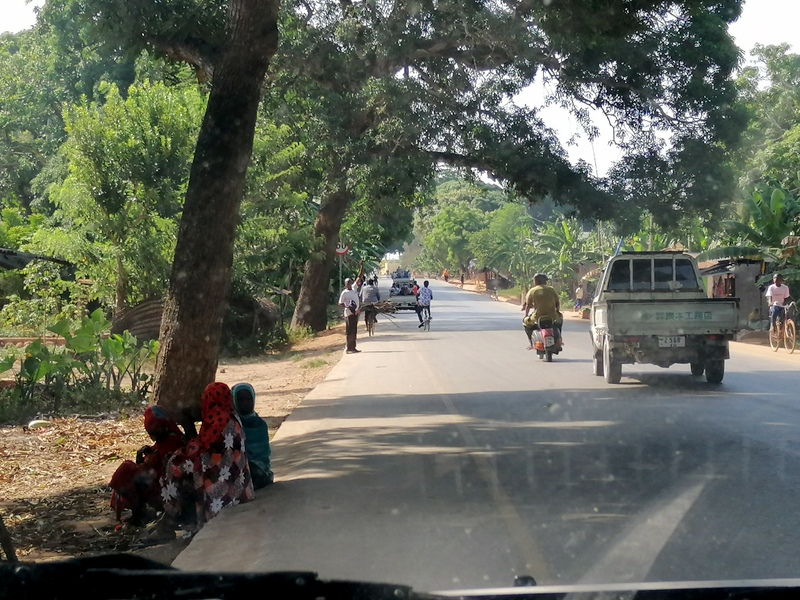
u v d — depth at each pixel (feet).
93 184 79.71
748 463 27.63
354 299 79.71
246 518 22.16
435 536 19.88
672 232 89.04
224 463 23.26
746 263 101.40
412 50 71.41
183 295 32.99
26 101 142.10
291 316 138.51
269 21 33.30
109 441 39.22
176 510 23.41
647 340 48.06
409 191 88.58
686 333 47.75
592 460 28.60
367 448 32.09
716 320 47.78
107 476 32.22
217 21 44.29
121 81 135.85
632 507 22.31
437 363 66.59
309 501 23.84
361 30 72.43
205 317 32.99
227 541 20.13
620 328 48.29
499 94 76.33
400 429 36.19
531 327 67.87
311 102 83.05
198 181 33.19
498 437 33.53
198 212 33.09
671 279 53.67
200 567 17.99
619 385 49.75
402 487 25.34
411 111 78.43
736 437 32.30
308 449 32.40
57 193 82.74
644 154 81.15
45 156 147.43
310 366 72.38
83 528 24.88
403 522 21.29
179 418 32.78
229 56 33.35
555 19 40.50
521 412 40.09
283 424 39.50
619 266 54.03
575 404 42.11
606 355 50.08
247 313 93.91
